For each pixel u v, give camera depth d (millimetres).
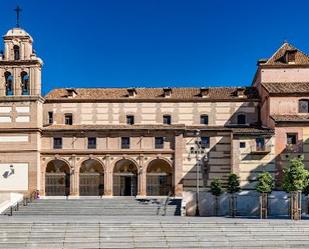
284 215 60531
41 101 72125
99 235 41969
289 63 73812
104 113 75625
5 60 71250
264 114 72188
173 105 75250
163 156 69688
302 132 65750
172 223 44281
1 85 71250
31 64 71188
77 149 70438
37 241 40812
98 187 70438
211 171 69562
